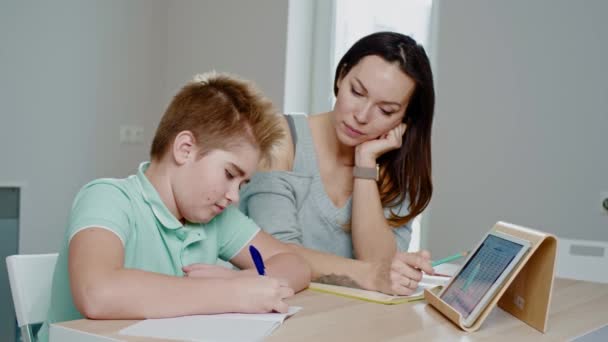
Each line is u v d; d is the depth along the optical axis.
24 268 1.04
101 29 3.30
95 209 0.96
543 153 2.32
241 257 1.22
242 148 1.00
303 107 3.16
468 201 2.50
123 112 3.41
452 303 0.92
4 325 2.97
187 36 3.52
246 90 1.06
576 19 2.25
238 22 3.28
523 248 0.84
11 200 3.02
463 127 2.52
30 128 3.06
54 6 3.12
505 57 2.41
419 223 2.77
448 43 2.57
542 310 0.85
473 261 0.97
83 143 3.25
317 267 1.16
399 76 1.34
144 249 1.05
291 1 3.07
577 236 2.24
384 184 1.52
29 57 3.04
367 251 1.41
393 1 2.89
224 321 0.80
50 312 1.01
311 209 1.47
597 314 0.98
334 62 3.09
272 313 0.85
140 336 0.72
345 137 1.40
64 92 3.17
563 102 2.27
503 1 2.42
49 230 3.14
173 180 1.04
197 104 1.01
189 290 0.83
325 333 0.77
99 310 0.80
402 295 1.04
